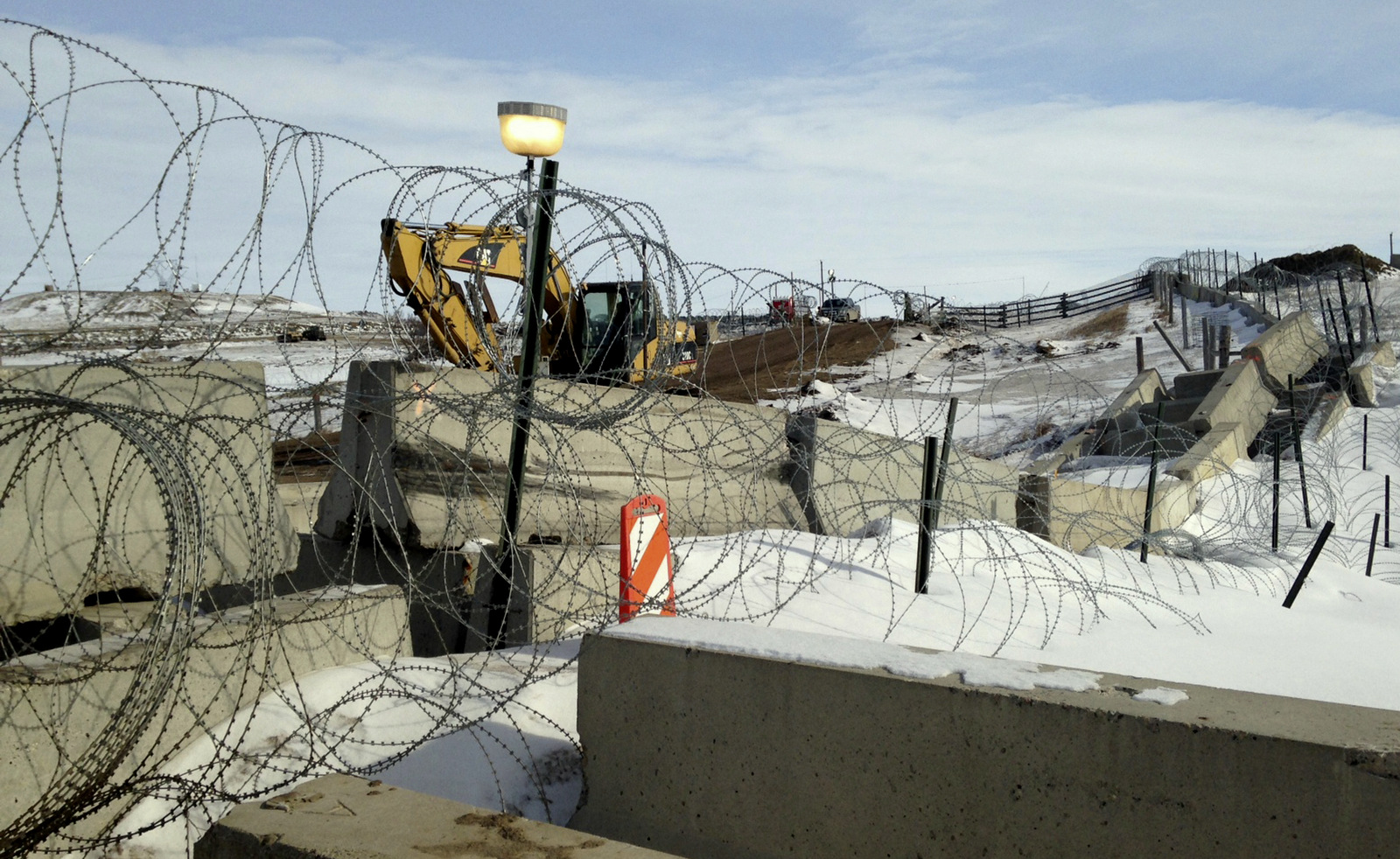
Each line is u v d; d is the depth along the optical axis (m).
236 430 5.06
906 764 3.29
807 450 9.80
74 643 4.46
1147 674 6.19
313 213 4.42
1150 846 2.94
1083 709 3.04
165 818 3.34
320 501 7.09
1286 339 27.06
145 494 4.81
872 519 10.72
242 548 5.06
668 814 3.73
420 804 3.01
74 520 4.54
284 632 4.54
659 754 3.76
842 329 36.56
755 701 3.57
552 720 4.52
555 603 5.95
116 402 4.64
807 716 3.47
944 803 3.23
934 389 28.84
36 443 4.41
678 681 3.72
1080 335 41.62
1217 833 2.85
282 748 4.04
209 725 4.11
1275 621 8.37
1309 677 6.46
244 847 2.80
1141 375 25.08
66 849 3.33
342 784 3.17
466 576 6.54
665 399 7.17
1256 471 20.94
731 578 7.14
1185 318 35.34
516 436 5.94
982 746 3.18
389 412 6.45
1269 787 2.79
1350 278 39.09
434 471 6.73
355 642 4.99
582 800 3.93
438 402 5.41
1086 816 3.03
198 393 4.93
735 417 6.94
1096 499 14.31
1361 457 22.84
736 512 9.20
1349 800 2.70
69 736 3.55
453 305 8.89
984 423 26.45
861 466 10.58
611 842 2.75
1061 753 3.06
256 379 5.19
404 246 8.79
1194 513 17.81
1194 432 21.84
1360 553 16.30
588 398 7.36
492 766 3.97
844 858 3.38
